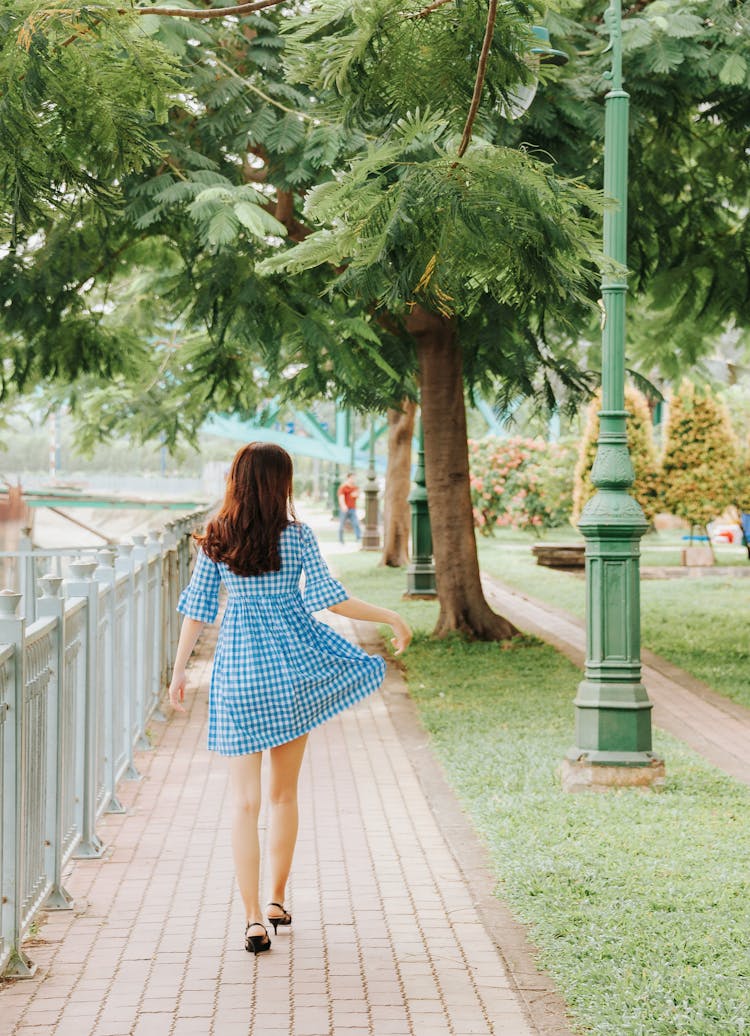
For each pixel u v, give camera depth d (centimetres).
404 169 376
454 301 412
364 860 598
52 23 455
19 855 453
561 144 1009
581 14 1136
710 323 1302
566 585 2062
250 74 1016
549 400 1239
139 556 887
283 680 476
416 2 405
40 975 451
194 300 1093
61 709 527
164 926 505
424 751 865
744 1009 409
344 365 1013
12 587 1414
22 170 480
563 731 905
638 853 596
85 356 1238
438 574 1421
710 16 1009
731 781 753
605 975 439
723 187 1224
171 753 862
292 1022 409
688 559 2403
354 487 3562
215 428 3906
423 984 442
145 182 917
